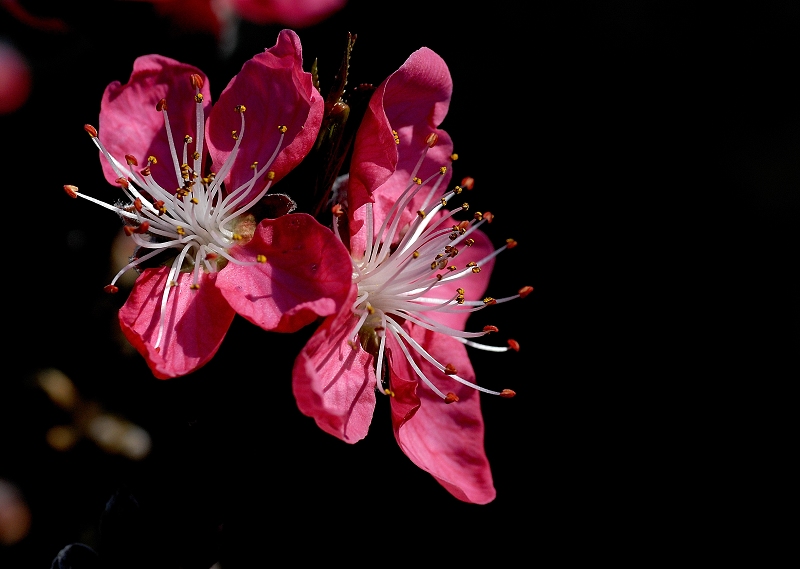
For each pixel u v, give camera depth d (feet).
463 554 1.12
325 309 0.82
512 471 1.19
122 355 0.97
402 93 0.88
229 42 1.04
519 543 1.15
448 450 0.89
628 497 1.21
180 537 0.86
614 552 1.16
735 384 1.31
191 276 0.85
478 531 1.14
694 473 1.24
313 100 0.85
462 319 0.92
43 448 0.96
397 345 0.89
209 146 0.86
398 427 0.85
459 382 0.90
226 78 1.04
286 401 0.86
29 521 0.96
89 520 0.97
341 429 0.81
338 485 1.10
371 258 0.88
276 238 0.84
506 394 0.87
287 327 0.82
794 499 1.24
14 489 0.96
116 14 1.00
